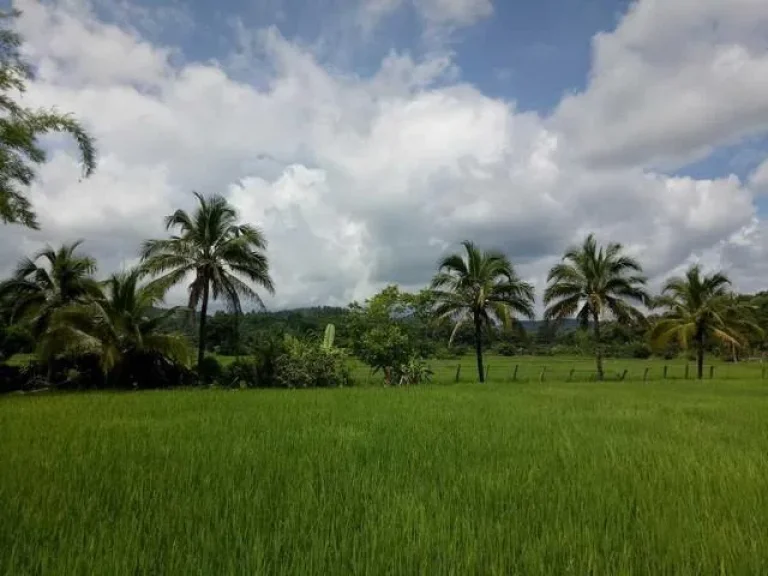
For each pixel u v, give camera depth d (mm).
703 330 36688
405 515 4578
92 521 4336
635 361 67500
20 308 26656
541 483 5859
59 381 23766
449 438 8680
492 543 3996
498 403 15031
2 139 14672
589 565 3594
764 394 19188
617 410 13391
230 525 4281
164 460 6766
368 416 11680
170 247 26625
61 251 27500
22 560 3633
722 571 3520
